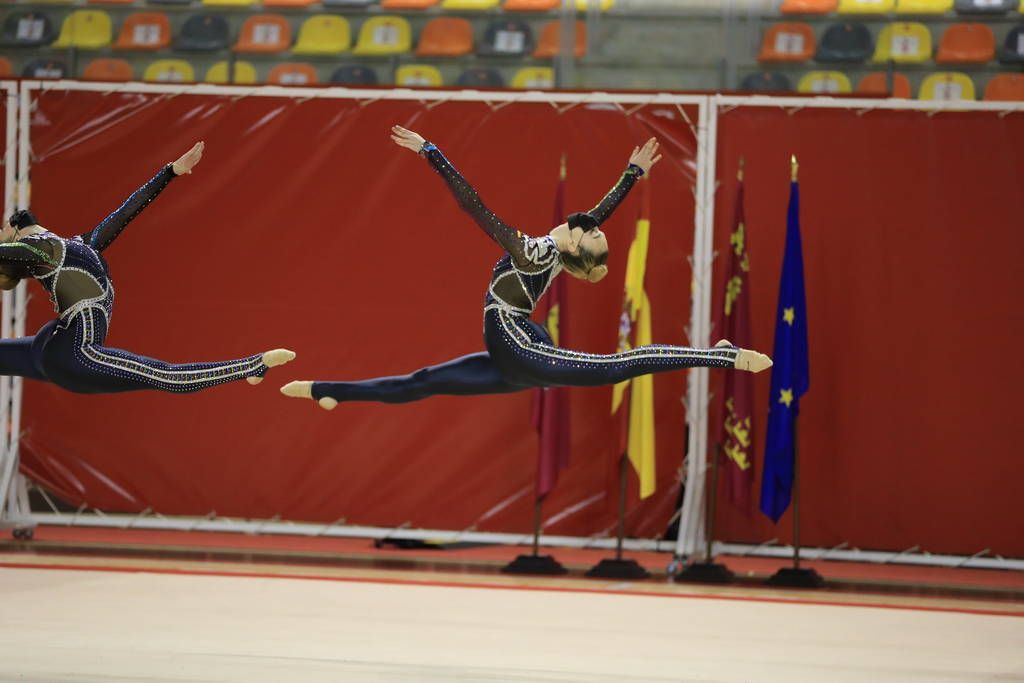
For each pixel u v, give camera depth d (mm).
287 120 20578
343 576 17594
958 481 19469
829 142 19719
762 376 19703
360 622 14125
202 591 15891
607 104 20094
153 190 12695
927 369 19547
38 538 20109
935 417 19516
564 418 18609
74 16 27562
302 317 20500
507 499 20266
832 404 19672
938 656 13016
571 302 19984
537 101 20109
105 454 20719
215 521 20594
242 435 20594
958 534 19469
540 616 14867
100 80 20406
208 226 20594
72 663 11578
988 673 12195
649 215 19062
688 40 23984
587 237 11750
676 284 19922
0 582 15953
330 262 20484
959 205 19516
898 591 17797
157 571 17359
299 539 20922
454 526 20344
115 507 20719
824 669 12227
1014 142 19453
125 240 20672
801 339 18047
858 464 19641
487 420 20281
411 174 20375
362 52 28000
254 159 20562
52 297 11969
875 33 26109
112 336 20625
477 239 20281
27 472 20672
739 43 24344
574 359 11344
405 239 20391
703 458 19266
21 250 11469
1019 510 19359
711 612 15500
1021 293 19406
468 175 20281
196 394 20625
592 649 12977
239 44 28188
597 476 20078
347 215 20469
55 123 20672
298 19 28391
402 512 20438
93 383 11570
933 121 19594
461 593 16438
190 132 20625
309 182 20516
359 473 20484
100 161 20641
